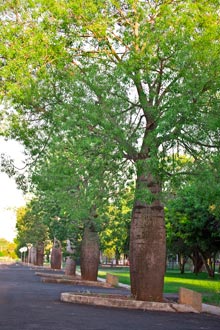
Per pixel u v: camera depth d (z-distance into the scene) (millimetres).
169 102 17469
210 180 18250
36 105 20438
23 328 11844
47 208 40438
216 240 46156
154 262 19734
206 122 17203
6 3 19297
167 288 33312
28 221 71750
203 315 18266
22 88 19266
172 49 17469
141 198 18406
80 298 19688
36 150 21266
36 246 79438
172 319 16016
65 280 34562
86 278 36031
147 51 17859
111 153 18781
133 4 18562
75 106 18609
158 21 17797
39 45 18781
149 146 17750
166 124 16656
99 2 18875
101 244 49375
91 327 12680
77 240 42906
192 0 19000
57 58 19125
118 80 18734
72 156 20156
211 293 29625
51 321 13469
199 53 16922
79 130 18266
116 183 21453
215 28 17438
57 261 65625
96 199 25219
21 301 19375
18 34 19188
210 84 17109
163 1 18781
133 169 19281
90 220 35125
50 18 19250
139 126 19641
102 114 18250
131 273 20109
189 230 45625
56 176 22984
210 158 18547
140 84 18906
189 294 19609
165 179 18406
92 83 18719
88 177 21969
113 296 20438
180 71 17188
